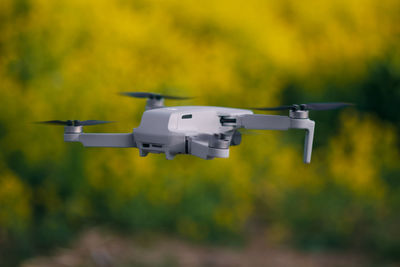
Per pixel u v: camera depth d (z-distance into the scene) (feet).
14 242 33.50
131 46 38.45
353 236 37.55
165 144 10.00
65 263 32.55
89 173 36.94
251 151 41.09
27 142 35.81
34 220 35.96
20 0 36.47
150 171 37.40
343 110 46.91
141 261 32.78
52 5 36.99
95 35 37.93
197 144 9.71
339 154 42.91
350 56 47.55
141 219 36.99
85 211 37.27
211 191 38.75
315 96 47.52
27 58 36.40
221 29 42.52
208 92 40.06
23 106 35.81
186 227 37.40
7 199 34.81
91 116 36.52
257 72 42.47
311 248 36.58
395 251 35.17
